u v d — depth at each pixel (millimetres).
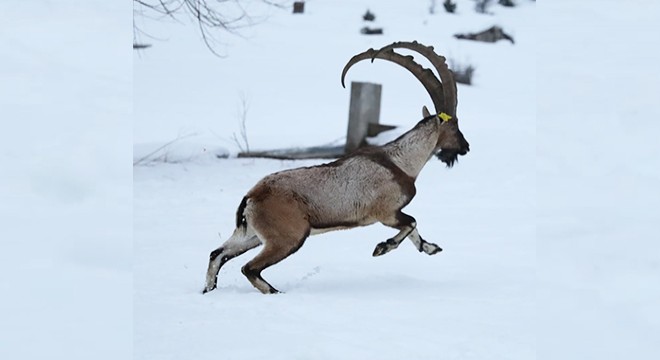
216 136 34500
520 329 11328
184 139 33531
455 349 10453
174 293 13273
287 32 56062
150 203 22391
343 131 36250
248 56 50875
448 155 14953
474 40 56188
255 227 13359
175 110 39469
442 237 18531
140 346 10555
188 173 26844
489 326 11422
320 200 13586
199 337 10781
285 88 45344
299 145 32594
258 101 42438
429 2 62250
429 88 14914
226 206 22359
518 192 23625
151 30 52031
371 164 13922
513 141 29031
